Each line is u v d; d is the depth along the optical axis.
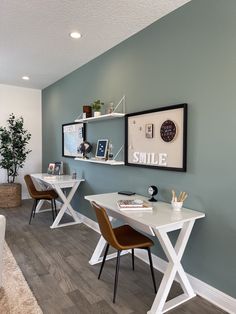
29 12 2.41
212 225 2.09
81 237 3.44
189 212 2.16
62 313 1.90
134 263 2.73
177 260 2.05
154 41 2.61
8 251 2.97
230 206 1.95
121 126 3.17
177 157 2.37
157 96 2.60
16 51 3.41
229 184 1.96
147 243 2.14
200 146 2.17
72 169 4.45
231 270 1.95
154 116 2.60
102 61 3.49
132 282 2.35
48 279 2.37
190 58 2.23
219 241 2.04
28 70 4.28
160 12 2.41
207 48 2.09
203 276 2.17
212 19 2.04
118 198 2.67
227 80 1.95
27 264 2.66
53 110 5.20
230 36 1.92
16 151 5.14
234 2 1.89
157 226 1.82
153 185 2.68
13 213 4.58
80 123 4.10
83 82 4.00
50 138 5.39
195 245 2.23
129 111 3.01
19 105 5.55
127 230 2.43
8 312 1.89
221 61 1.99
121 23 2.63
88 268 2.59
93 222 3.80
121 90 3.13
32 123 5.74
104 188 3.54
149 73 2.69
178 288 2.26
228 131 1.95
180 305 2.02
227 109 1.95
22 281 2.32
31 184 4.25
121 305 2.01
